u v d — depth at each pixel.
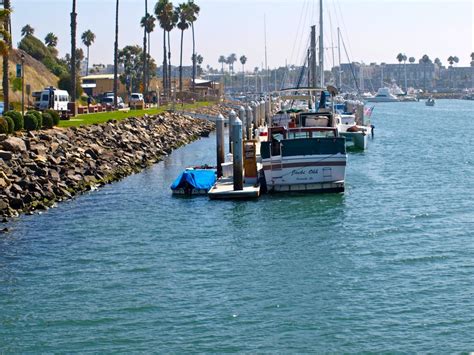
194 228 41.94
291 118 68.56
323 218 43.84
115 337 26.23
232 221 43.47
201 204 48.84
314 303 28.94
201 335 26.22
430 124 149.00
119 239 39.53
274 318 27.56
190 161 77.38
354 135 85.88
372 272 32.59
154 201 50.34
